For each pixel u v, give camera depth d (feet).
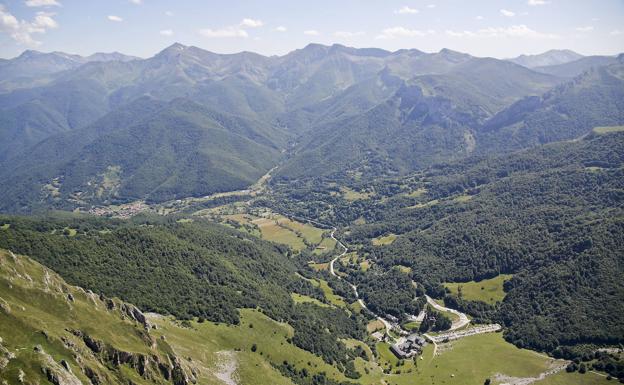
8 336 517.96
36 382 472.85
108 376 552.00
